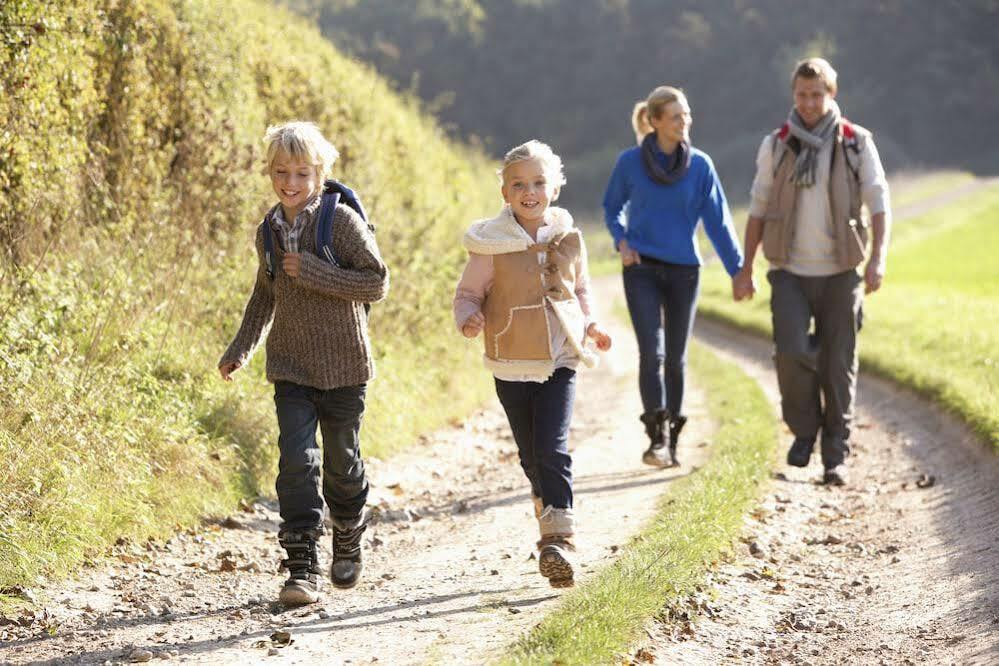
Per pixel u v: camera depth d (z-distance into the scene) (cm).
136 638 693
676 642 692
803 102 1161
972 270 5856
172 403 1100
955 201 12675
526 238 756
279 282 738
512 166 756
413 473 1330
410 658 645
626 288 1236
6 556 774
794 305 1173
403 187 2659
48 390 952
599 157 19625
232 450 1116
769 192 1191
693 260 1227
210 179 1602
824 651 706
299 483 739
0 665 637
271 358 746
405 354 1797
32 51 1199
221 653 662
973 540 912
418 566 899
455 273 2086
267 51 2200
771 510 1029
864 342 2373
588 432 1631
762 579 846
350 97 2573
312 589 750
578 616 670
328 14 12675
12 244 1173
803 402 1187
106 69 1475
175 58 1714
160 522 948
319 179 750
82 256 1237
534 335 757
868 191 1155
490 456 1509
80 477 898
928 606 776
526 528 1024
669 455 1241
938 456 1316
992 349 2050
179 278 1309
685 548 829
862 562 912
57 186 1263
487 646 659
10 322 998
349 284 725
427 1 19788
